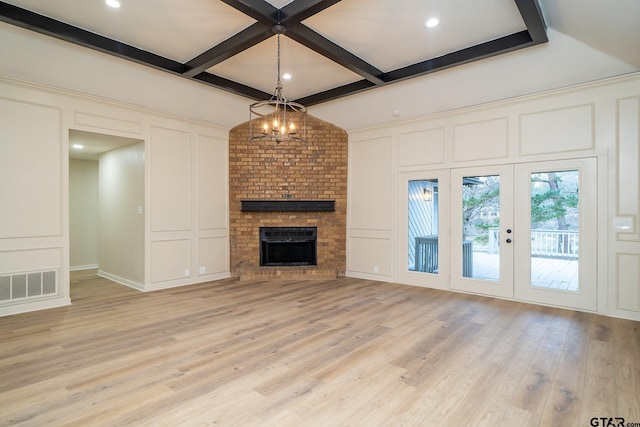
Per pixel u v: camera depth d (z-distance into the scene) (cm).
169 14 325
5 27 328
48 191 411
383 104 529
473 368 261
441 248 514
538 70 396
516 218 447
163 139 519
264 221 610
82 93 429
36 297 405
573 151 405
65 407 208
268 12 311
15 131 386
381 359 276
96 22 338
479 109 473
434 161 520
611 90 382
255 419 198
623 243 377
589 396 221
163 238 519
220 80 480
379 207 580
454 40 375
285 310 407
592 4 273
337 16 329
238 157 607
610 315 384
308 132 611
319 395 223
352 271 613
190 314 391
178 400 217
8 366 261
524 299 442
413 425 193
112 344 304
